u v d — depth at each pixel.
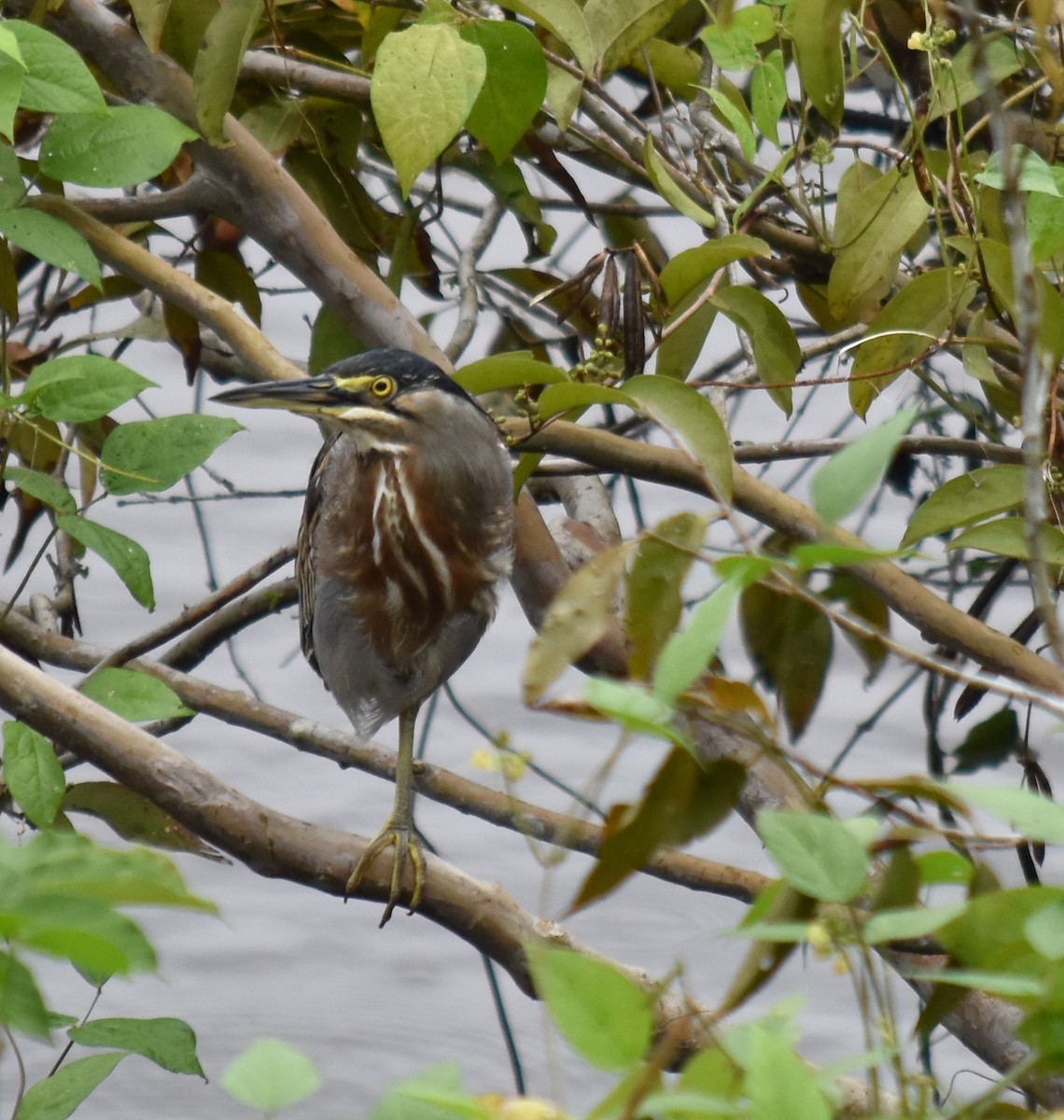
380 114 5.02
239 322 6.46
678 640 2.62
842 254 6.39
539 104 5.66
